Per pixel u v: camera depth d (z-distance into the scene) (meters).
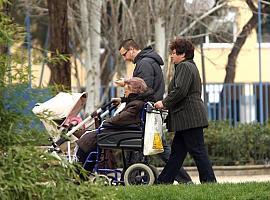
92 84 37.28
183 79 18.39
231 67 45.75
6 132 10.34
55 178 10.41
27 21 37.94
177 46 18.67
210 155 28.52
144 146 18.92
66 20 27.62
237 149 28.59
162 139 19.52
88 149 19.27
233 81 46.09
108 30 40.56
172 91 18.48
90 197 10.66
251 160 28.75
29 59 10.82
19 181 9.97
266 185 18.12
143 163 19.44
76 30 39.56
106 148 19.17
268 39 54.12
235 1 43.41
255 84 46.84
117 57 40.09
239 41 44.97
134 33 37.16
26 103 10.60
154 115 18.97
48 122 10.92
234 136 28.59
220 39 44.69
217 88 45.28
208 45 48.12
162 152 19.36
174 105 18.64
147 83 20.08
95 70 37.66
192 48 18.75
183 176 20.11
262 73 54.22
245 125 30.02
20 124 10.55
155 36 35.97
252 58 54.28
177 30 36.84
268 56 54.12
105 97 40.78
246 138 28.72
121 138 19.06
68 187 10.44
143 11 36.78
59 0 27.50
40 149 10.53
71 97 19.30
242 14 46.38
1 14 10.44
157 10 35.78
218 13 42.59
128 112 19.02
